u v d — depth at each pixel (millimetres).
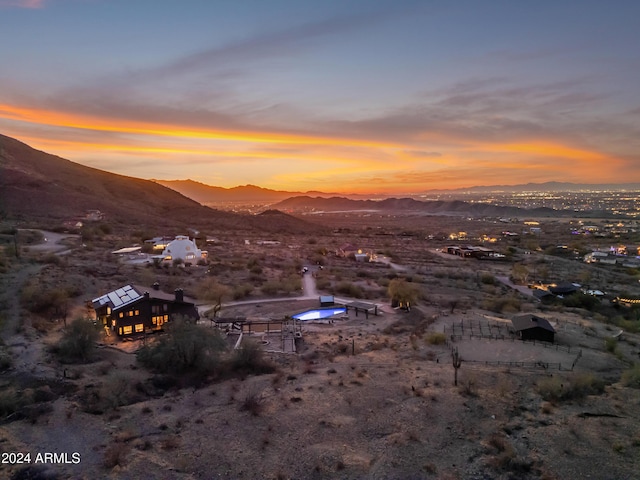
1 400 31000
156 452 27969
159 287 73438
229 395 36750
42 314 53125
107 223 154875
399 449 29391
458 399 36531
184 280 82625
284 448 29266
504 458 28344
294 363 45344
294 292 83188
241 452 28609
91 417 31469
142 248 111812
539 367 45031
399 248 169500
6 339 42688
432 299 81188
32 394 32812
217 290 72500
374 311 70000
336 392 37688
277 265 107625
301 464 27562
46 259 80375
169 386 38125
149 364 41250
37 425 29672
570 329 60625
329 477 26422
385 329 61062
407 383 39625
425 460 28344
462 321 63875
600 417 34188
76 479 24547
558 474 27172
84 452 27219
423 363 45719
